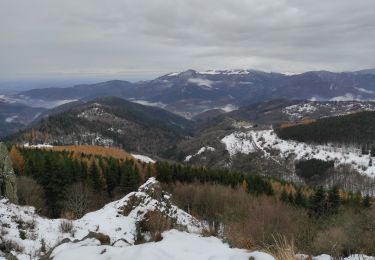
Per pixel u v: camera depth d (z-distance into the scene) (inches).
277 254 250.5
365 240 390.3
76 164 2770.7
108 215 1135.6
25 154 2974.9
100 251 238.4
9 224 780.0
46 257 273.1
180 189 2800.2
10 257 373.4
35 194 2064.5
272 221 605.3
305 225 602.2
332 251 334.3
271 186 3292.3
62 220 941.2
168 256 226.8
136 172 3024.1
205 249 250.1
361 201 2514.8
